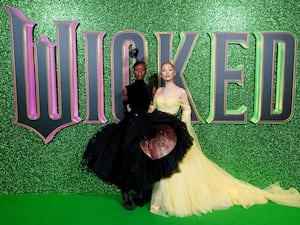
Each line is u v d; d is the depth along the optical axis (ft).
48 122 9.68
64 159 9.82
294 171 9.84
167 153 8.18
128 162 8.04
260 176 9.91
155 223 8.05
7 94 9.59
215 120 9.70
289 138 9.80
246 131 9.80
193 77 9.62
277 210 8.73
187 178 8.56
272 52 9.45
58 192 9.90
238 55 9.55
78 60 9.59
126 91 8.87
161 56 9.49
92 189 9.92
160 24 9.45
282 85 9.55
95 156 8.64
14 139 9.75
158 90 9.09
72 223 8.05
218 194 8.95
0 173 9.79
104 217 8.38
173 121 8.30
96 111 9.68
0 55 9.46
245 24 9.45
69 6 9.37
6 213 8.63
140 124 8.17
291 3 9.35
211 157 9.84
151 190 9.43
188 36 9.41
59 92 9.58
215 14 9.41
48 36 9.48
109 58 9.61
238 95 9.70
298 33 9.43
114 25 9.45
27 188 9.87
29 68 9.44
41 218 8.33
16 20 9.31
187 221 8.15
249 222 8.10
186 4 9.39
